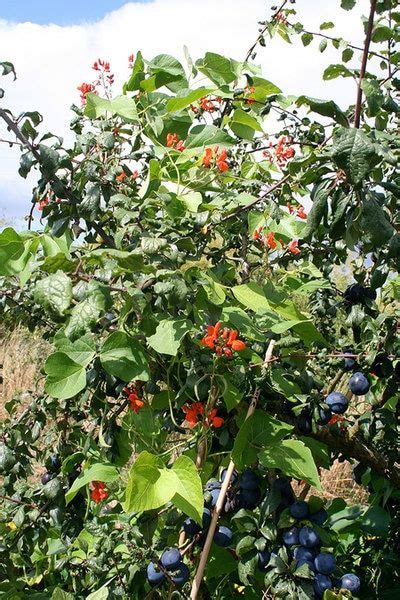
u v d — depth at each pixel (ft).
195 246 7.36
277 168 9.52
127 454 7.90
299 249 8.91
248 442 7.07
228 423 7.53
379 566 9.22
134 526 7.29
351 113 7.43
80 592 8.45
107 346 6.68
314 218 6.34
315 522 6.82
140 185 8.39
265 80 9.78
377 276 7.28
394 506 9.49
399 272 7.23
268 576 6.54
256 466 7.39
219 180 8.71
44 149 6.83
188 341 6.99
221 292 6.77
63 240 7.30
